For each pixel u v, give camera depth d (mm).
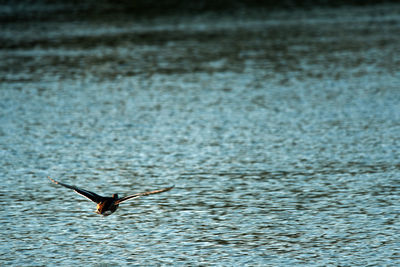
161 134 42812
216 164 36031
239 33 88688
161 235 26484
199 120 46281
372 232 25969
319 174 33719
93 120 47062
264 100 52000
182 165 36062
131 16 104312
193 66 68000
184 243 25531
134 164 36469
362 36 83812
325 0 118312
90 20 101062
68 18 102375
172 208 29672
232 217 28234
